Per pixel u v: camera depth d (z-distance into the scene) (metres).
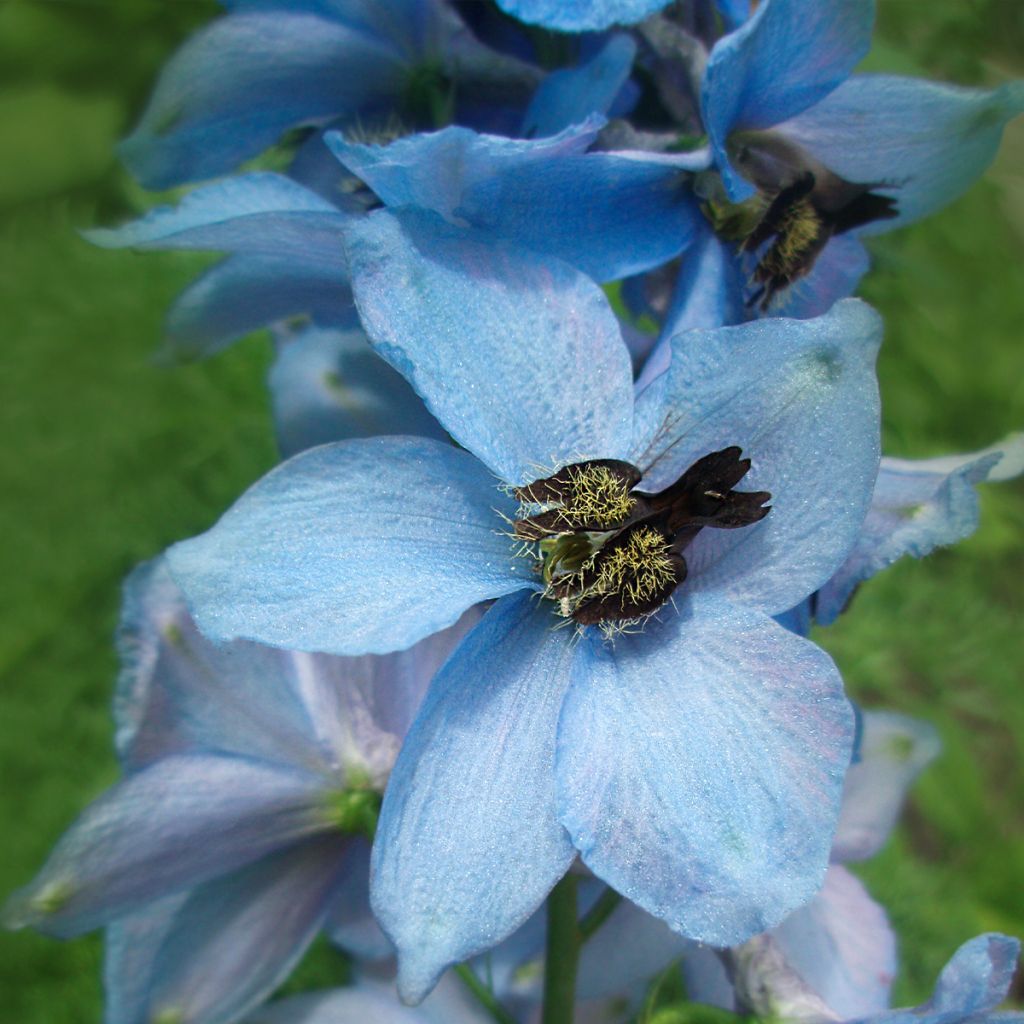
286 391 0.22
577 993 0.24
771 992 0.22
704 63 0.21
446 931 0.18
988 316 0.46
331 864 0.22
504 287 0.19
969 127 0.21
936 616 0.41
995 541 0.43
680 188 0.20
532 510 0.19
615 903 0.23
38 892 0.21
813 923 0.23
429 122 0.22
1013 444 0.21
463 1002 0.24
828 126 0.21
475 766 0.19
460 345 0.19
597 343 0.19
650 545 0.19
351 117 0.23
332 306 0.21
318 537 0.19
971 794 0.39
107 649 0.40
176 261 0.44
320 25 0.22
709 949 0.24
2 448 0.42
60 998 0.35
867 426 0.19
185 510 0.41
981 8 0.44
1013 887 0.38
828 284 0.22
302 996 0.24
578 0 0.19
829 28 0.19
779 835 0.18
